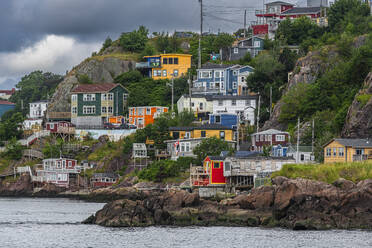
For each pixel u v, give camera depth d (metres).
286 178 107.56
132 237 95.00
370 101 134.25
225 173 134.12
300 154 137.62
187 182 147.50
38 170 186.00
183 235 95.75
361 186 99.31
